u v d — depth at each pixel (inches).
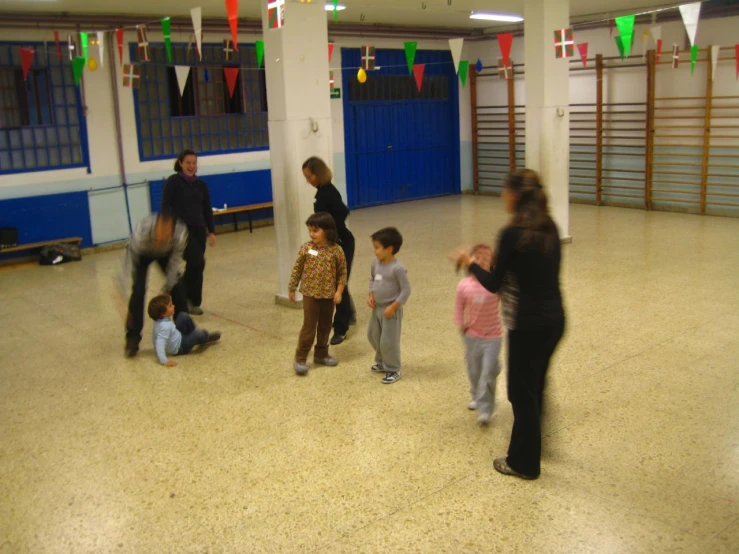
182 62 389.4
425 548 113.7
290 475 137.6
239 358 202.5
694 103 403.9
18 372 197.6
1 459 148.0
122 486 135.9
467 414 161.0
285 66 233.1
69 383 188.1
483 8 383.6
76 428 161.3
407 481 133.6
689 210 418.6
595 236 357.1
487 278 123.9
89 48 353.7
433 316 233.8
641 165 438.0
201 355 206.1
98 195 366.6
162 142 389.7
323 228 180.7
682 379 175.5
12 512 128.3
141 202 382.9
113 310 256.7
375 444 148.5
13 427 162.9
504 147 516.4
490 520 120.3
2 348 218.5
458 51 267.6
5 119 334.6
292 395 175.2
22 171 341.4
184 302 215.8
